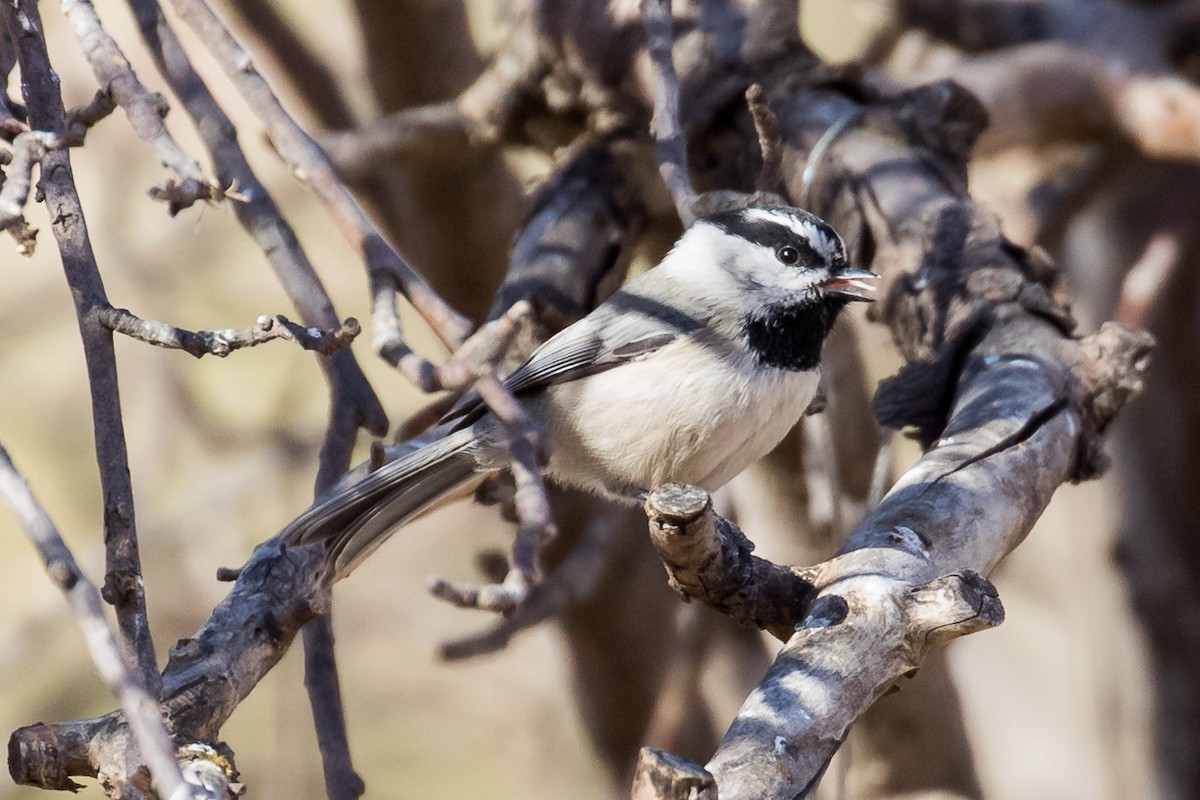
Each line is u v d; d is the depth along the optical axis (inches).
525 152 554.6
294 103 490.6
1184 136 419.8
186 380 530.3
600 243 369.7
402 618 561.9
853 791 448.8
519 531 186.5
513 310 194.2
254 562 242.4
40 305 567.8
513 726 560.1
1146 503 508.7
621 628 471.5
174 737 201.0
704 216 319.3
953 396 293.4
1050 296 304.2
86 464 557.0
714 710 480.1
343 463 237.8
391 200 467.8
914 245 316.2
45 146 188.9
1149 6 473.1
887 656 205.3
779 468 431.5
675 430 299.7
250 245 567.2
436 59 453.1
